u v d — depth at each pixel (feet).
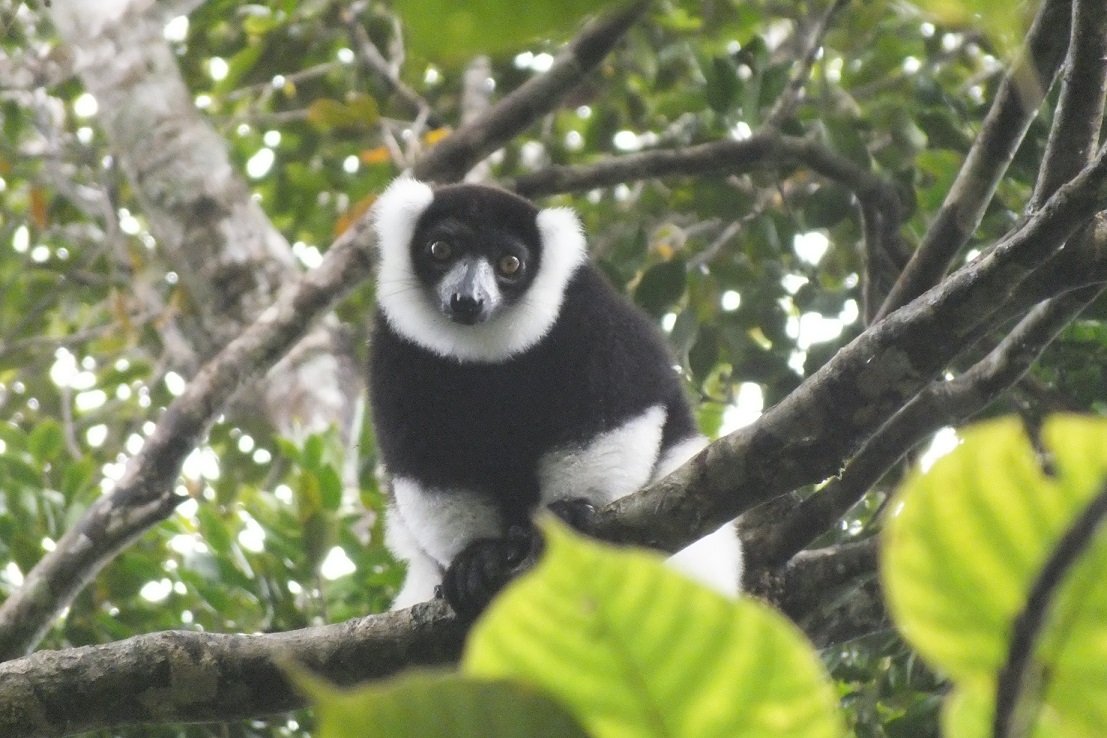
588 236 49.88
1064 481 6.24
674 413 34.19
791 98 39.65
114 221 56.54
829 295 37.22
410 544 35.42
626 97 53.78
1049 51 25.91
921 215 42.19
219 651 26.50
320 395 50.21
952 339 22.54
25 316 60.18
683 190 45.16
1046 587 5.90
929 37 49.55
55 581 33.58
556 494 31.78
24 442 44.27
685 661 6.33
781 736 6.37
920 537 6.48
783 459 24.03
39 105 59.62
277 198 59.98
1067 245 22.74
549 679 6.42
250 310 49.49
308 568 36.27
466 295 33.76
